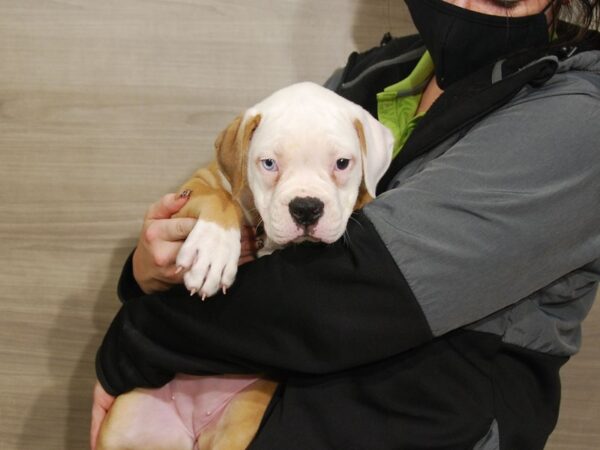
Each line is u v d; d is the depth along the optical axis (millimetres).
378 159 1126
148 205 1633
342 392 1032
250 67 1585
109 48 1561
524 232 937
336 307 948
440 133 1053
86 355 1701
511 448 1062
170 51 1565
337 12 1574
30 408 1733
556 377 1127
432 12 1126
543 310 1104
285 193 989
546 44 1104
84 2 1536
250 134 1079
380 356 976
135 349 1064
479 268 941
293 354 973
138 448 1179
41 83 1576
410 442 1009
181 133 1604
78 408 1724
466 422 1018
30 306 1685
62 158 1613
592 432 1806
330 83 1475
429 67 1280
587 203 958
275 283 961
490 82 1069
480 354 1052
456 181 950
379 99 1310
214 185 1175
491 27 1094
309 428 1021
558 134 945
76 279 1667
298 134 1025
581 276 1082
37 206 1637
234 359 1023
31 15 1543
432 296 944
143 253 1100
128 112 1592
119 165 1615
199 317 1004
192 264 985
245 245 1158
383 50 1417
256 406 1129
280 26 1570
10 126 1599
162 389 1178
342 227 993
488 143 968
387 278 934
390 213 954
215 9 1552
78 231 1646
